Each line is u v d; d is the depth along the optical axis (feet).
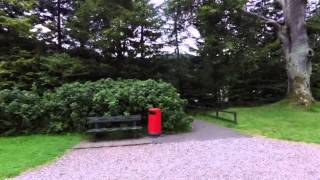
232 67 68.28
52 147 35.17
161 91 44.78
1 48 57.98
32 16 60.18
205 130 43.88
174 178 24.32
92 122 40.50
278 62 73.31
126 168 27.35
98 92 44.19
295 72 61.93
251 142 35.88
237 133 41.19
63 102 43.93
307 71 62.08
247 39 69.05
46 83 55.98
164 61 66.90
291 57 62.44
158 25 62.75
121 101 43.16
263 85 74.84
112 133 41.57
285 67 72.49
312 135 39.14
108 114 42.22
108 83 47.39
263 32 74.33
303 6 62.34
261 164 27.40
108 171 26.68
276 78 75.97
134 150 33.94
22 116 42.73
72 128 44.04
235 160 28.78
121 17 56.54
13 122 43.01
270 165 27.09
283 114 54.90
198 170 26.09
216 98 71.97
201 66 70.38
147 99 43.39
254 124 46.88
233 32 67.46
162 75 65.36
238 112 58.29
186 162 28.55
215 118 54.54
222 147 33.78
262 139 37.42
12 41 59.52
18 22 54.60
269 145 34.42
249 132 41.78
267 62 73.72
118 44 60.08
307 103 60.03
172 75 67.92
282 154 30.68
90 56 63.00
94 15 58.23
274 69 75.00
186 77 69.62
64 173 26.45
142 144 36.78
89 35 58.29
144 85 45.37
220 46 63.77
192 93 70.38
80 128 43.37
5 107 42.57
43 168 27.86
